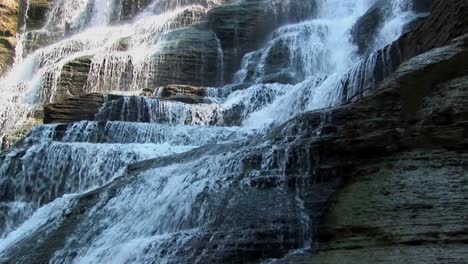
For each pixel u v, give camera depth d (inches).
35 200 596.7
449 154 323.9
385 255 280.2
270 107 740.0
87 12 1323.8
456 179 305.9
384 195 315.9
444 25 478.6
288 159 367.2
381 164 339.6
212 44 1087.6
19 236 479.8
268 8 1120.8
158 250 342.3
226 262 317.7
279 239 323.9
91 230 419.8
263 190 361.1
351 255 291.0
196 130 669.3
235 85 881.5
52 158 608.1
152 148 616.1
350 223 310.2
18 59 1218.0
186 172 416.8
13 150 627.2
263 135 429.1
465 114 332.8
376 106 368.5
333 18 1062.4
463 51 366.6
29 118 934.4
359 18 917.8
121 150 606.9
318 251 307.4
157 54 1055.6
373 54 580.1
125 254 358.0
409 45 537.6
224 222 341.4
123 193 443.2
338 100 612.4
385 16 837.2
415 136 339.6
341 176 349.1
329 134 366.6
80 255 393.1
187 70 1056.2
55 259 401.4
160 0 1300.4
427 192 304.7
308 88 679.7
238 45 1090.7
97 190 476.7
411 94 360.2
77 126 686.5
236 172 384.2
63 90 1008.9
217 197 366.3
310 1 1101.7
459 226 280.4
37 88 1018.1
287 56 978.7
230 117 770.8
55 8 1326.3
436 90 358.0
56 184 599.8
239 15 1111.6
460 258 263.3
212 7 1253.1
